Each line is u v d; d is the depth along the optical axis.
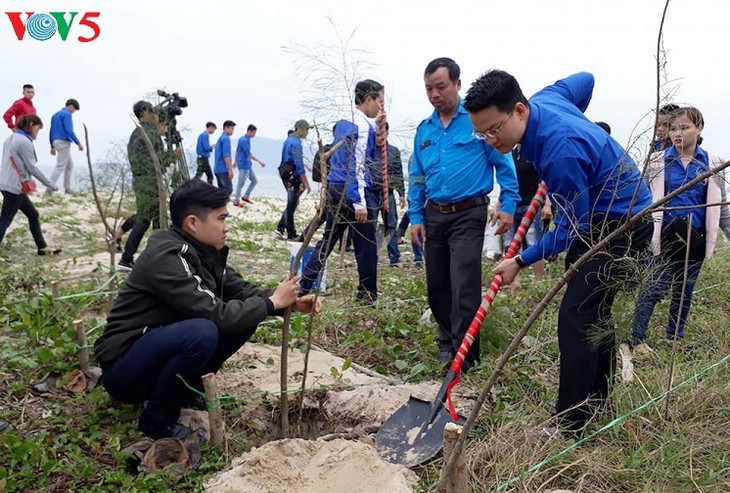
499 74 3.33
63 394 4.00
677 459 3.26
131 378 3.42
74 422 3.68
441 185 4.54
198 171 5.90
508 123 3.33
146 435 3.54
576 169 3.27
